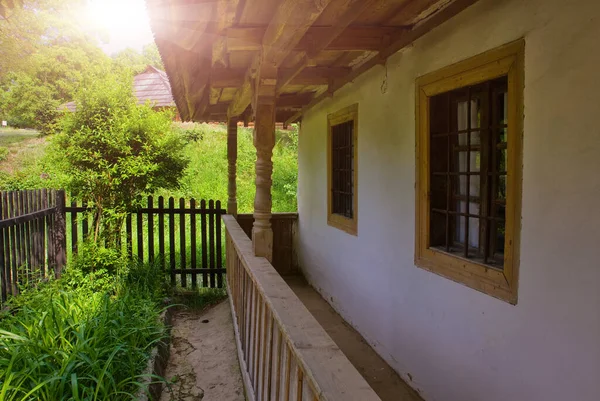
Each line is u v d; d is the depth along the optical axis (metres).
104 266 5.61
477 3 2.65
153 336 3.97
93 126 5.95
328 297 6.00
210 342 4.58
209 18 2.21
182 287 6.62
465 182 3.18
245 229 7.85
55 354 2.84
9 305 4.02
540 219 2.18
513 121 2.38
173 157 6.40
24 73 18.73
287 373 1.86
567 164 2.01
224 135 18.45
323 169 6.21
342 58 4.38
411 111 3.53
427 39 3.23
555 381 2.08
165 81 20.03
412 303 3.54
